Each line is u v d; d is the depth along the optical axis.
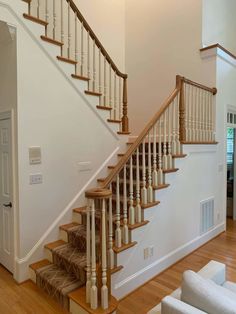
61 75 3.09
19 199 2.71
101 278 2.10
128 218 2.66
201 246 3.75
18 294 2.52
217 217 4.21
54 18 3.23
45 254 2.93
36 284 2.68
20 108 2.69
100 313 1.99
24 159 2.74
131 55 5.16
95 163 3.54
